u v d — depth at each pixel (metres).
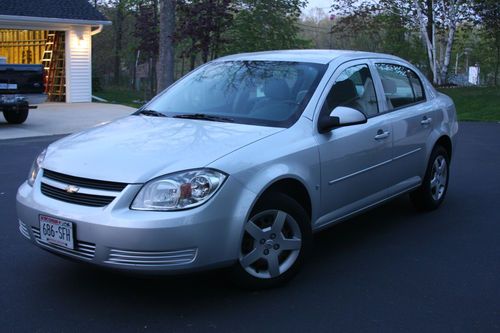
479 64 44.12
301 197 4.41
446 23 26.12
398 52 31.12
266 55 5.37
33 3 20.41
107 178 3.64
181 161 3.70
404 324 3.69
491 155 10.20
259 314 3.80
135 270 3.53
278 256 4.16
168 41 16.67
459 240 5.40
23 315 3.77
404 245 5.25
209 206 3.60
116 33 40.47
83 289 4.19
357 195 4.96
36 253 4.94
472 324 3.69
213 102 4.88
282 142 4.17
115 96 27.59
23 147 11.22
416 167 5.88
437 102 6.38
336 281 4.38
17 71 14.27
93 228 3.55
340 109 4.51
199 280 4.34
